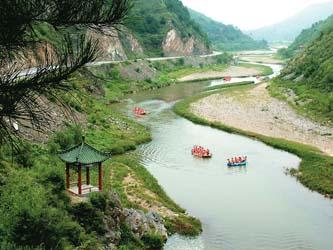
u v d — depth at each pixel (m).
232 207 48.56
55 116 59.19
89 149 38.38
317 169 59.47
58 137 54.34
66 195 35.44
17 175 36.22
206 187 54.59
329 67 115.62
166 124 89.62
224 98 117.31
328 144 73.88
